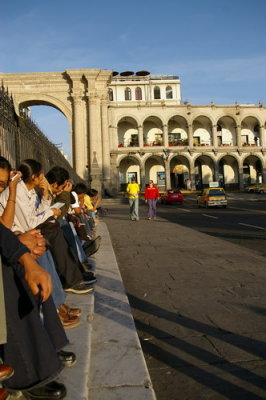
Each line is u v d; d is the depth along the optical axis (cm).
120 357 265
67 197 481
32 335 202
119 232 1127
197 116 4797
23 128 673
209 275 542
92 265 579
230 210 2203
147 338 327
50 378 199
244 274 543
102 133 3725
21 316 200
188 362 280
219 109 4838
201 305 409
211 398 231
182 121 4991
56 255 409
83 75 3656
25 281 205
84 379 226
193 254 719
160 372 266
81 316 338
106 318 349
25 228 308
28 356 199
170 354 294
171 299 435
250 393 235
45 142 945
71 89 3750
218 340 317
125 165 4919
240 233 1084
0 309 181
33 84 3741
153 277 543
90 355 266
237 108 4850
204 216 1808
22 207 304
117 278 507
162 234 1053
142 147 4647
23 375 198
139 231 1143
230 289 466
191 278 528
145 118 4681
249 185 5006
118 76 5681
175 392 239
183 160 5000
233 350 297
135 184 1559
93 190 1130
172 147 4691
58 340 229
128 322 338
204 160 5056
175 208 2594
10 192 273
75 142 3672
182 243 867
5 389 185
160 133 5006
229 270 572
